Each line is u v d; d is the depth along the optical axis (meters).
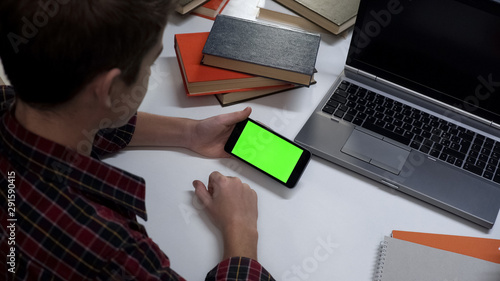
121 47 0.60
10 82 0.63
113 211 0.72
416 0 0.91
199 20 1.20
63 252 0.65
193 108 1.04
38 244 0.65
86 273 0.67
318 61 1.14
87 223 0.66
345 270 0.84
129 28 0.59
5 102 0.80
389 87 1.05
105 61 0.59
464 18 0.88
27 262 0.66
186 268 0.83
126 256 0.67
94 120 0.69
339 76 1.08
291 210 0.91
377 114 1.01
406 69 1.01
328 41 1.18
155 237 0.86
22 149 0.65
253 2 1.24
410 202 0.93
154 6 0.60
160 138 0.96
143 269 0.69
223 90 1.04
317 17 1.16
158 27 0.63
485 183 0.92
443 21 0.91
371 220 0.90
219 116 0.95
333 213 0.91
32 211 0.65
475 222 0.90
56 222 0.65
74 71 0.59
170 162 0.96
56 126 0.66
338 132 0.99
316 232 0.88
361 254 0.86
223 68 1.02
